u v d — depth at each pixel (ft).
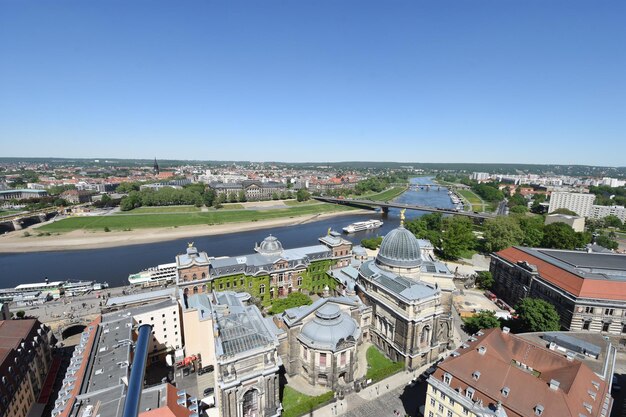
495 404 202.18
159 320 334.65
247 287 465.06
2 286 576.20
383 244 387.34
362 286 393.09
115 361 261.24
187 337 333.42
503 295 492.54
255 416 255.09
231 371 236.43
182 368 321.93
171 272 557.33
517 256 482.69
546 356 229.86
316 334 293.02
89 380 240.73
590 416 190.29
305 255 505.25
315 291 511.40
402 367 319.27
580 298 354.74
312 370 293.23
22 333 290.15
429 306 320.09
